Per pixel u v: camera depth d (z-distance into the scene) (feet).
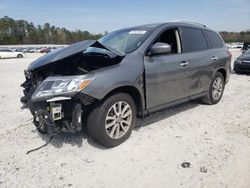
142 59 12.97
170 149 12.00
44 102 10.98
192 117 16.35
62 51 12.08
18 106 19.27
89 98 10.74
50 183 9.59
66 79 10.82
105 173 10.17
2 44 359.46
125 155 11.50
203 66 16.96
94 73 11.05
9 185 9.46
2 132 14.07
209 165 10.55
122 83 11.75
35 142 12.79
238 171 10.10
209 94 18.57
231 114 17.02
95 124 11.50
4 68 49.08
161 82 13.83
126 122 12.63
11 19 379.35
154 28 14.60
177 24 15.87
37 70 12.17
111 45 14.51
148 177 9.86
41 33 383.04
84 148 12.14
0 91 24.97
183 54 15.46
